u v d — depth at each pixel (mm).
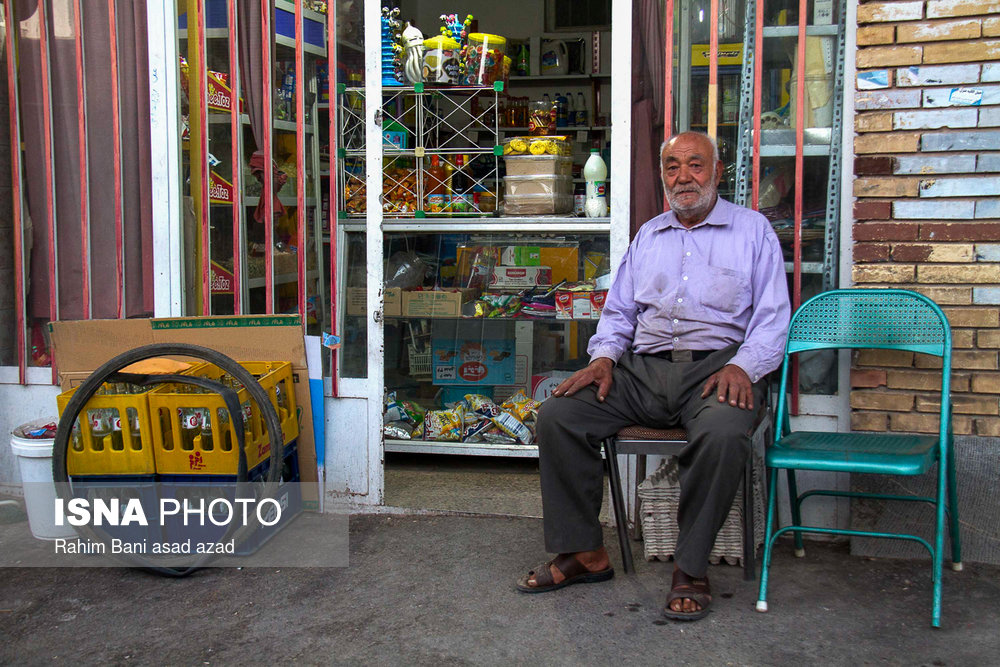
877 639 2604
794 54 3236
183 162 3787
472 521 3631
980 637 2602
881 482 3180
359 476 3734
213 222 3795
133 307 3881
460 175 4289
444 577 3100
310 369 3672
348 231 3727
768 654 2533
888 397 3105
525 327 4461
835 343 3014
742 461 2672
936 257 3010
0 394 4012
